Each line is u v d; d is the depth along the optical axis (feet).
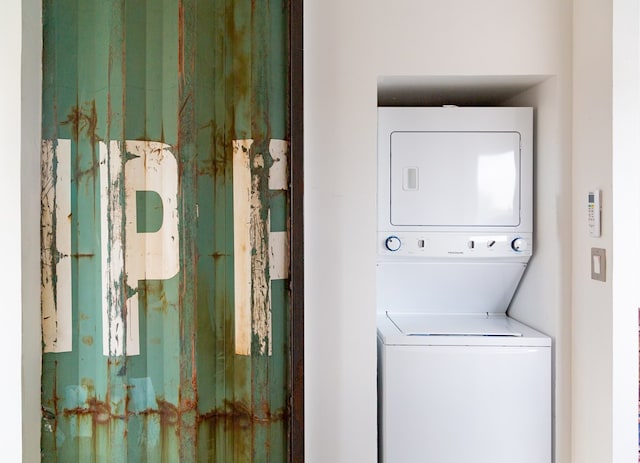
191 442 6.30
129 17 6.04
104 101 5.99
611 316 6.51
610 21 6.49
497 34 7.34
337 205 7.27
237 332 6.55
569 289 7.47
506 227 8.05
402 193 8.02
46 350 5.85
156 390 6.21
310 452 7.32
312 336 7.29
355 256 7.29
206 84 6.37
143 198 6.14
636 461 6.49
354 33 7.24
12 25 5.39
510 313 9.07
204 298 6.40
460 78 7.52
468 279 8.57
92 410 6.02
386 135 8.00
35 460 5.69
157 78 6.16
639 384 6.53
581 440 7.22
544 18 7.37
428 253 8.04
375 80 7.27
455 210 8.04
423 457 7.49
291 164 6.47
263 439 6.63
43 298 5.83
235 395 6.54
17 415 5.39
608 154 6.56
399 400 7.49
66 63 5.89
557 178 7.47
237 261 6.54
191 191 6.31
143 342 6.15
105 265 6.02
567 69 7.38
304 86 7.21
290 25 6.42
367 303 7.31
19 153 5.40
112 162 6.02
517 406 7.48
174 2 6.18
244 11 6.50
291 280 6.49
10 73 5.39
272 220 6.63
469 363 7.47
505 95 8.81
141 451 6.16
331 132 7.25
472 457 7.48
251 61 6.53
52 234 5.85
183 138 6.26
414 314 9.01
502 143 8.02
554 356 7.55
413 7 7.29
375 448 7.36
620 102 6.47
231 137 6.51
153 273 6.18
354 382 7.32
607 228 6.61
